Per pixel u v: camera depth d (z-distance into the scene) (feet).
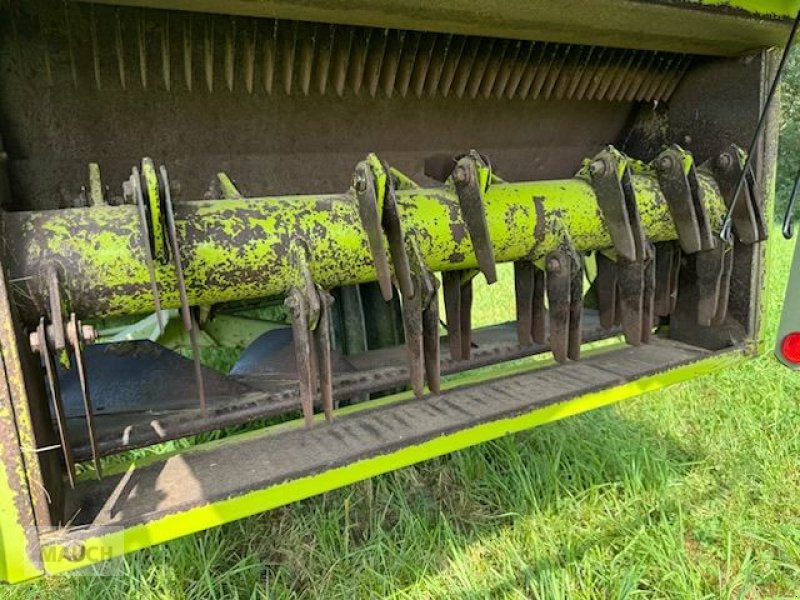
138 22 5.31
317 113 6.59
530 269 6.62
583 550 7.23
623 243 6.25
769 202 7.07
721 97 7.44
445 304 6.63
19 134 5.44
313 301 4.70
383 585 6.81
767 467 8.76
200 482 4.61
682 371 6.71
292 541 7.43
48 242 4.21
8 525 3.76
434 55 6.48
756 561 7.18
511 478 8.44
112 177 6.00
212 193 6.35
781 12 6.15
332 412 5.34
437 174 7.63
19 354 3.71
